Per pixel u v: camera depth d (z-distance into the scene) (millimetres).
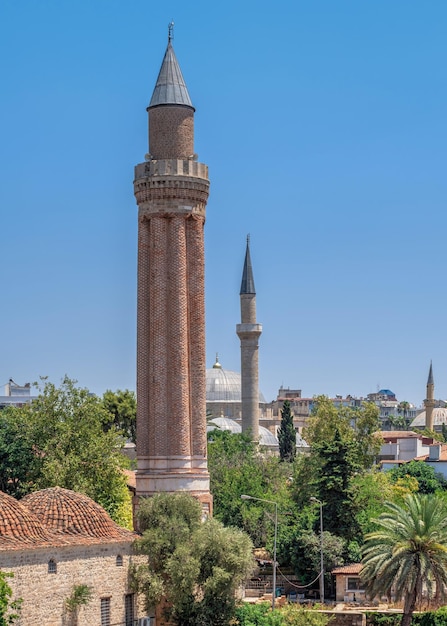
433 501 83188
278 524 114875
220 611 73688
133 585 71062
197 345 87125
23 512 63969
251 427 170500
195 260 87562
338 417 167750
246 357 174125
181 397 85688
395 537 82312
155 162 87375
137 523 77500
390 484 136000
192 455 85875
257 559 113500
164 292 86688
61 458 93000
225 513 120188
